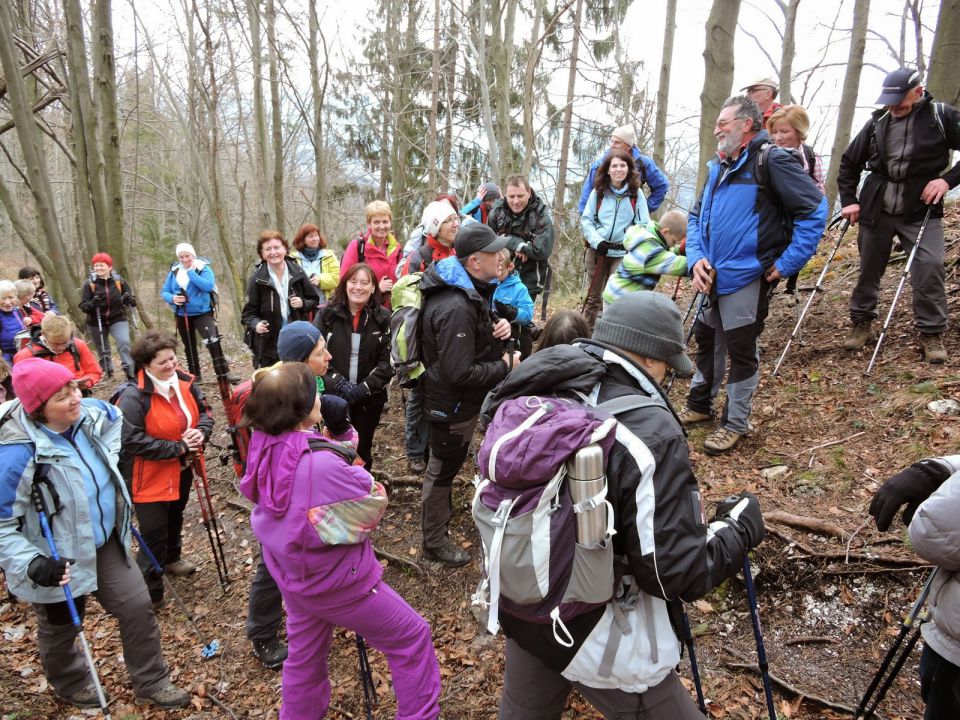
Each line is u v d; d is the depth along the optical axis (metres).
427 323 3.42
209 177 17.33
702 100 6.99
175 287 7.70
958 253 5.52
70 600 2.80
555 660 1.84
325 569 2.35
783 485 3.75
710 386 4.53
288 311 6.14
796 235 3.63
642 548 1.67
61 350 5.22
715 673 2.90
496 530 1.76
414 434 4.86
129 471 3.82
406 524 4.45
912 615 2.21
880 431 3.92
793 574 3.18
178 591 4.23
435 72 15.72
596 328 2.07
